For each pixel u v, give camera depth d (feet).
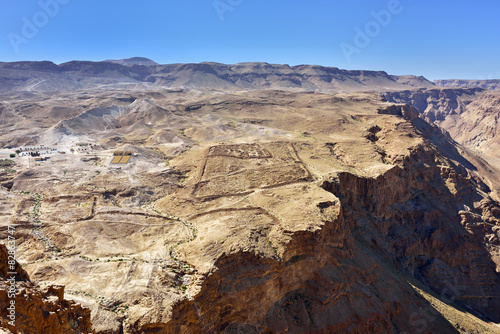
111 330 154.20
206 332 185.68
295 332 219.61
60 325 95.35
